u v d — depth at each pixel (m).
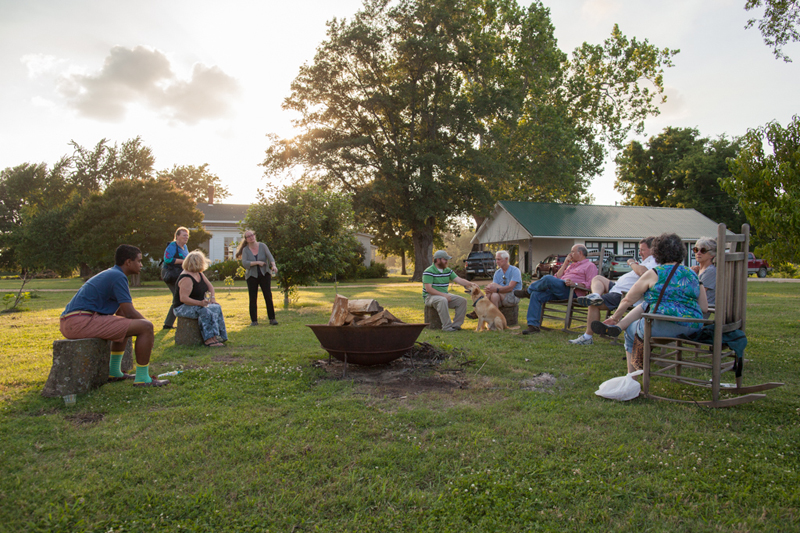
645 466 2.70
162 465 2.71
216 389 4.27
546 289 7.45
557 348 6.14
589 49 35.88
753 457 2.81
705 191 42.66
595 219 31.11
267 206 12.39
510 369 5.00
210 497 2.34
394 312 10.30
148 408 3.76
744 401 3.61
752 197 8.63
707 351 3.98
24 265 35.62
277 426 3.32
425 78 30.73
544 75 32.62
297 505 2.29
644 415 3.55
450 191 29.38
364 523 2.15
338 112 30.17
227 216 39.16
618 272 23.52
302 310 11.41
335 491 2.45
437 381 4.60
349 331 4.70
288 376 4.75
